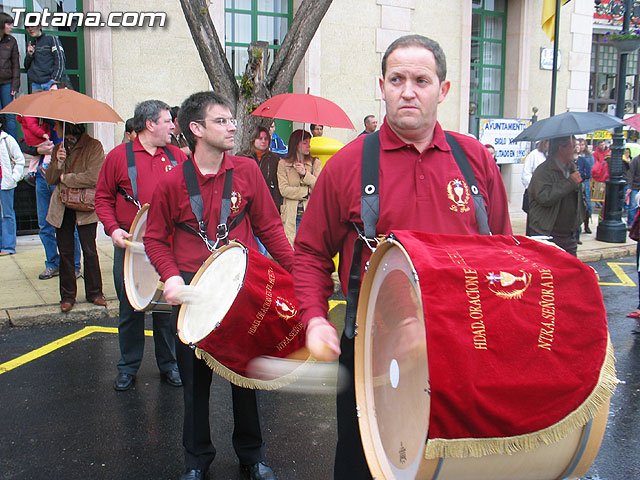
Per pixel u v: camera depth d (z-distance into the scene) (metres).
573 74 13.92
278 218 3.32
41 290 6.74
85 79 9.46
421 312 1.61
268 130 7.08
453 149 2.12
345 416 2.15
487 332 1.56
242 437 3.20
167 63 9.58
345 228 2.20
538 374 1.57
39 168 7.07
